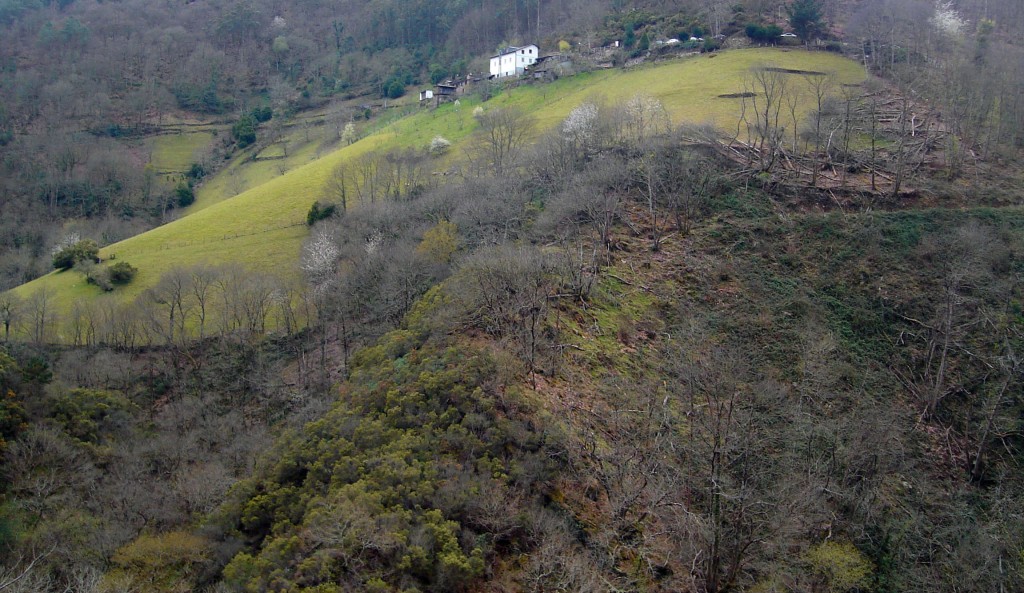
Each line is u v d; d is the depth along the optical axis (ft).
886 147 254.27
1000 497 148.77
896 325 185.78
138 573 124.98
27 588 119.96
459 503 114.62
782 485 134.31
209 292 237.86
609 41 464.24
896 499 147.33
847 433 155.74
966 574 132.05
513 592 108.68
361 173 313.32
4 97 552.00
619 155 253.24
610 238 208.33
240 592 107.04
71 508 142.82
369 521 108.17
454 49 602.85
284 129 556.10
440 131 381.19
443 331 157.58
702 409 153.17
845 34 407.03
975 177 234.79
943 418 166.91
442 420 130.72
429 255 206.59
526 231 217.56
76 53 622.54
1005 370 170.09
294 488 127.44
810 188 228.43
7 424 156.35
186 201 445.37
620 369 162.09
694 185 229.86
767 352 177.37
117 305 237.25
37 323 220.43
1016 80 280.51
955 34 376.07
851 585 128.36
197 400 191.11
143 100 573.33
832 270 200.44
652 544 123.75
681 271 199.82
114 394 187.93
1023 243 201.57
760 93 313.53
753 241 209.67
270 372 203.72
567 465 129.49
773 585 119.24
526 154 274.57
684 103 317.01
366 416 139.85
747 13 431.43
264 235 286.46
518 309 163.12
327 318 221.46
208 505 142.61
